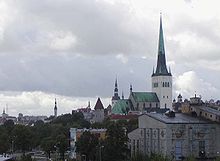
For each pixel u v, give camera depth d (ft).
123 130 561.43
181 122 491.31
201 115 530.27
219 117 501.97
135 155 460.96
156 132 513.04
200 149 492.54
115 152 546.67
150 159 411.34
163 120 499.92
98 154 588.91
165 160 395.55
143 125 551.59
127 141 575.79
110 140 554.05
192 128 491.72
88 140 631.56
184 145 488.85
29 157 622.95
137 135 571.28
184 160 429.38
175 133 487.20
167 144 485.56
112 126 558.97
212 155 492.54
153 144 520.83
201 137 493.36
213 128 497.05
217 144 496.64
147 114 542.98
